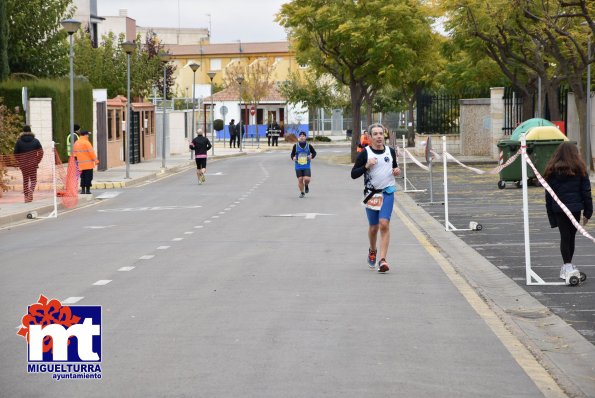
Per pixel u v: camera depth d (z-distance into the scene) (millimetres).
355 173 21828
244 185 56406
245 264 22984
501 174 48312
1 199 44312
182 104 146500
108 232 31438
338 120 165125
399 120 162000
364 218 35094
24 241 29406
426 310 16922
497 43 65688
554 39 55469
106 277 20969
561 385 11891
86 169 48500
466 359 13172
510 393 11430
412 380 11938
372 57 79000
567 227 20125
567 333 15375
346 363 12805
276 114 158625
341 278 20766
